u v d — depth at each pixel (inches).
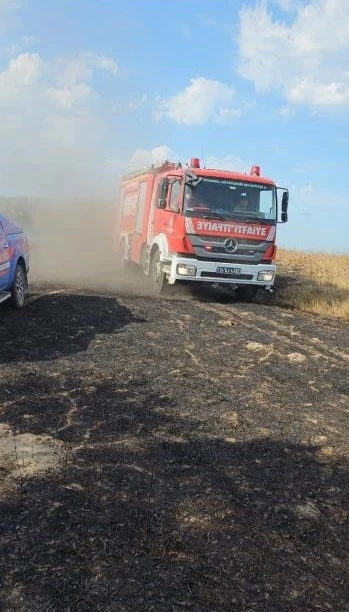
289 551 122.6
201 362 277.3
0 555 112.0
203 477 153.5
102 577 107.6
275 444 181.3
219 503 139.6
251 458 169.2
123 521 127.7
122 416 194.5
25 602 99.3
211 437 182.5
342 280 660.7
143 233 569.9
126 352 283.3
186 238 458.3
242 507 139.0
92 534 121.5
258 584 110.2
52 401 205.6
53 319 350.9
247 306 485.4
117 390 223.0
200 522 130.3
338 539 129.5
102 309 398.0
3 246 341.1
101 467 154.3
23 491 138.3
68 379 232.5
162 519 130.0
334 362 300.2
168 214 482.9
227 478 154.2
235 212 465.7
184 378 247.1
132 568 111.2
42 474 147.6
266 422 201.3
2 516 126.4
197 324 373.7
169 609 100.2
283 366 282.8
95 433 178.5
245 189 470.6
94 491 140.6
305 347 331.9
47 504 132.6
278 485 152.9
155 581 107.8
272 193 478.0
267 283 482.3
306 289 578.9
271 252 481.4
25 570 108.0
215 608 101.8
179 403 213.2
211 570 113.0
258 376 261.0
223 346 315.9
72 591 103.0
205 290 557.9
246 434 188.1
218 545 122.0
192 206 457.7
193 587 107.1
